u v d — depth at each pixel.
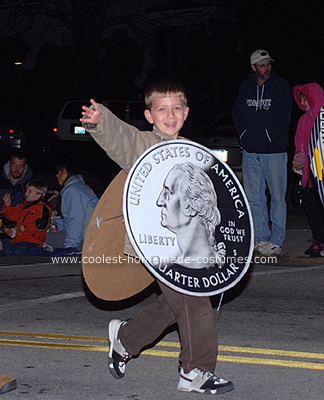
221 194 4.93
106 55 38.78
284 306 7.84
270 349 6.25
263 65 10.59
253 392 5.19
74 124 29.06
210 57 33.56
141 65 39.09
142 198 4.70
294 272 9.70
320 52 25.88
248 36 28.91
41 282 9.05
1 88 37.16
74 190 10.88
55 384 5.35
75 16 31.81
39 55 37.47
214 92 34.16
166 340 6.54
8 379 5.21
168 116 5.00
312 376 5.56
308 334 6.73
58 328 6.93
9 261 10.61
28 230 11.11
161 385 5.34
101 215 4.82
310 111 10.38
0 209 11.88
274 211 10.95
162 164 4.79
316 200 10.70
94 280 4.91
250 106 10.80
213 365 5.10
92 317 7.36
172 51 40.56
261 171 11.02
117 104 30.14
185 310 4.98
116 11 44.44
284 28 26.31
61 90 36.38
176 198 4.79
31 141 28.30
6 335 6.69
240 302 8.03
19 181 12.16
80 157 24.03
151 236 4.68
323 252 10.83
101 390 5.22
